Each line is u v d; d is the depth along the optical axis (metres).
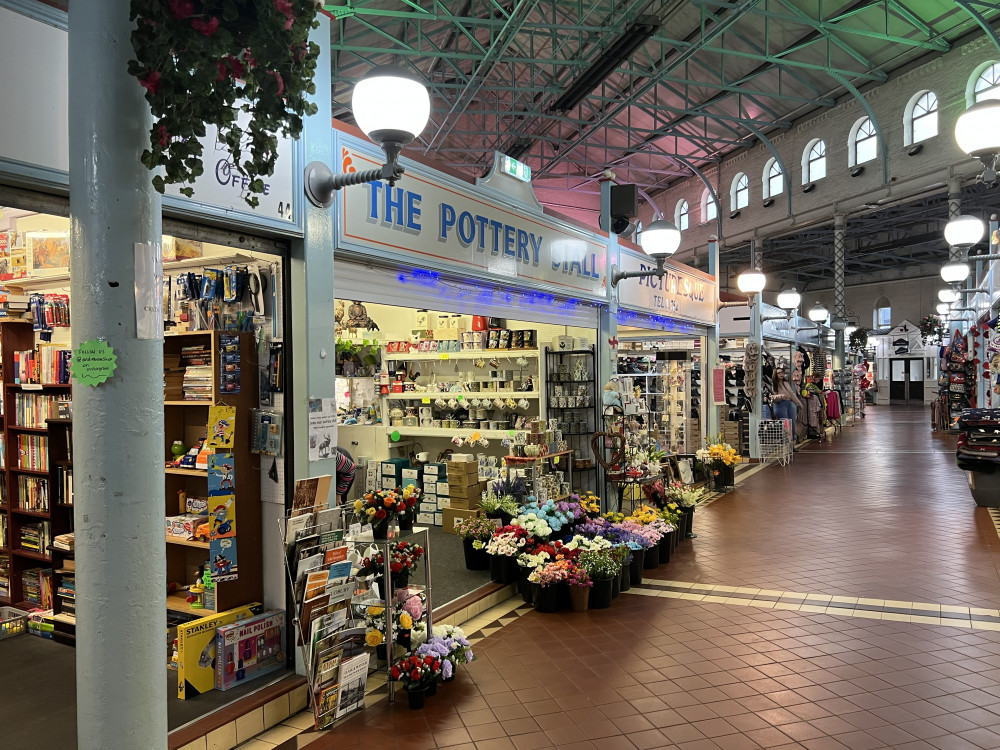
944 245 26.53
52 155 2.48
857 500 8.92
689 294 10.19
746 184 22.88
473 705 3.44
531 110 18.83
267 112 1.87
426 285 4.80
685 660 3.96
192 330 4.02
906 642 4.17
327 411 3.70
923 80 15.98
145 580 1.95
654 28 11.77
